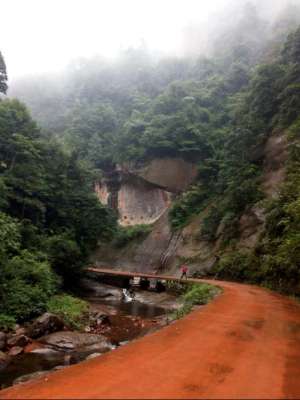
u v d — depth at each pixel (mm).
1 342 11977
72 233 33906
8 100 36562
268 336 8117
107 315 18766
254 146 43469
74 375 4918
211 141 60406
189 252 44531
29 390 4328
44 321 14430
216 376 5098
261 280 24859
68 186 38719
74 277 29594
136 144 68625
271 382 5004
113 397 4086
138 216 67062
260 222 34156
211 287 21453
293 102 40750
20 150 30828
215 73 81312
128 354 6078
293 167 26766
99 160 73375
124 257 57625
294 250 16188
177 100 71562
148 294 30688
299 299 17266
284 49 50281
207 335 7828
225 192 44594
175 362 5680
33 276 19875
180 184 62094
